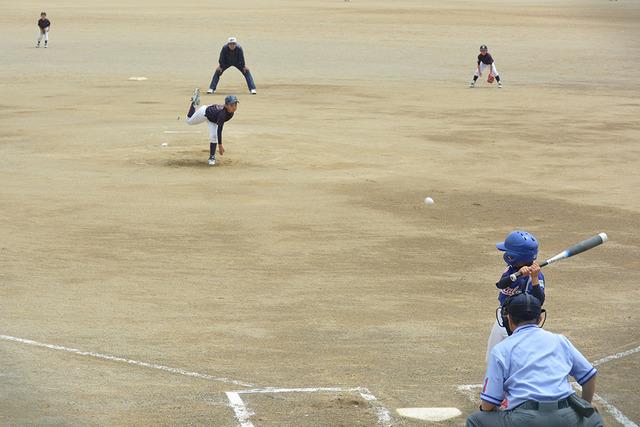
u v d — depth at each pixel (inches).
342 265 1480.1
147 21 7194.9
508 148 2664.9
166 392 947.3
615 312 1252.5
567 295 1332.4
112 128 2876.5
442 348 1098.1
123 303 1252.5
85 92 3759.8
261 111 3287.4
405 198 2004.2
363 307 1258.0
